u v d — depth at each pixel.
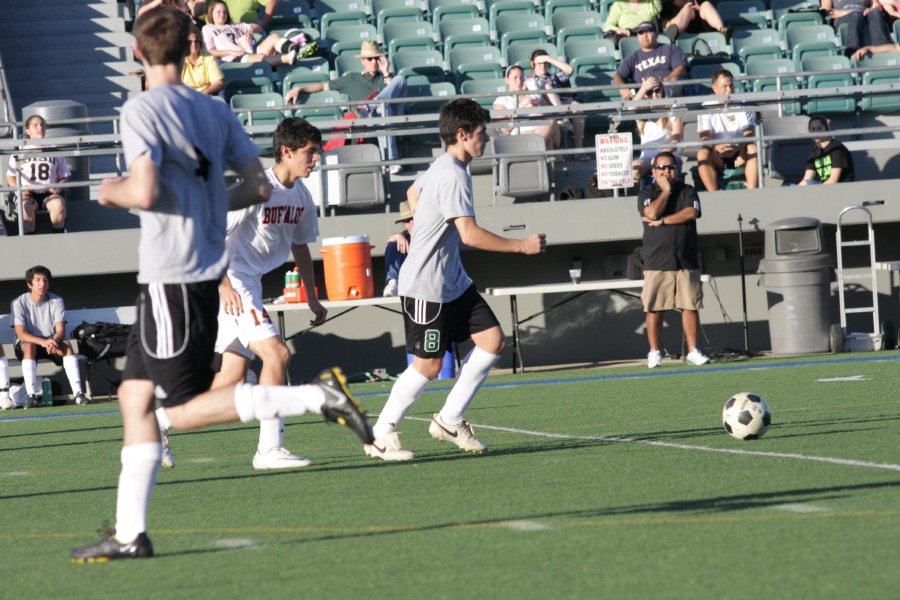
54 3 72.62
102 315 51.19
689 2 68.81
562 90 53.94
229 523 16.50
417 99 53.41
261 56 65.38
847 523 14.06
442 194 22.11
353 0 74.06
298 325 53.78
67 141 52.09
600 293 54.88
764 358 49.34
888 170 57.94
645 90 55.66
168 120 13.42
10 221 54.78
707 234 54.53
